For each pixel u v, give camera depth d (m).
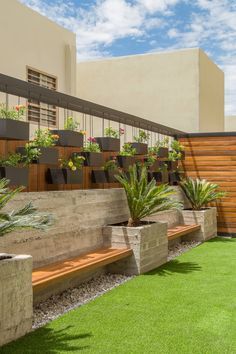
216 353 2.69
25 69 9.36
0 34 8.53
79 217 4.74
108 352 2.70
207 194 8.00
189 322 3.27
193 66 11.32
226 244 7.36
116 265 5.05
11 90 4.14
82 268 3.98
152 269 5.25
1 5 8.54
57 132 4.79
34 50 9.66
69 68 10.98
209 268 5.29
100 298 3.93
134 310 3.56
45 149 4.28
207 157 8.70
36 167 4.43
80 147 5.19
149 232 5.20
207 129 12.17
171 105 11.56
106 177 5.48
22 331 2.96
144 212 5.41
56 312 3.56
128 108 12.06
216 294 4.06
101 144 5.64
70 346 2.78
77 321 3.29
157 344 2.83
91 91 12.47
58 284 4.12
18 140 4.07
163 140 8.48
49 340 2.89
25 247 3.80
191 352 2.71
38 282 3.37
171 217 7.49
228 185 8.56
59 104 4.95
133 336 2.97
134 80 11.99
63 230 4.42
